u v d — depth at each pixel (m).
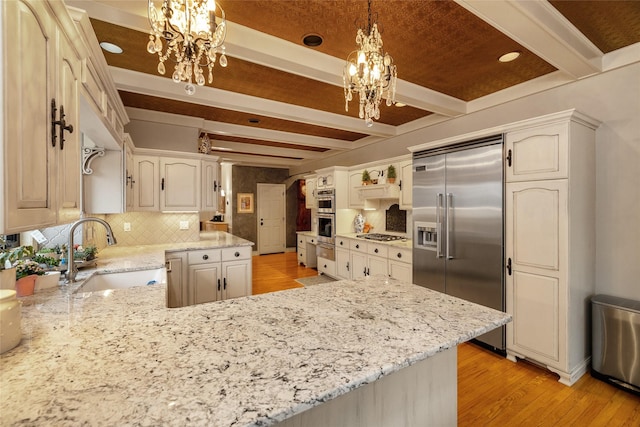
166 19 1.46
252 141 5.97
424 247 3.35
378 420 1.15
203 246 3.52
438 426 1.35
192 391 0.73
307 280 5.43
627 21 2.10
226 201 8.66
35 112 0.92
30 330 1.11
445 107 3.45
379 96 2.09
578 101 2.71
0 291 1.00
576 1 1.90
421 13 2.05
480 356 2.73
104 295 1.58
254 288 4.93
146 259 2.70
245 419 0.64
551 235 2.32
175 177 3.69
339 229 5.36
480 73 2.92
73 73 1.31
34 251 2.01
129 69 2.88
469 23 2.16
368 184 4.86
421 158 3.39
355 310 1.32
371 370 0.83
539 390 2.22
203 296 3.46
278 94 3.53
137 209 3.47
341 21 2.16
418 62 2.71
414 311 1.30
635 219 2.39
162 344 0.99
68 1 1.72
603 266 2.53
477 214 2.80
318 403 0.72
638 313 2.13
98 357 0.90
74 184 1.33
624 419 1.92
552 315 2.33
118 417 0.64
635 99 2.39
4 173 0.74
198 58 1.63
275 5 1.98
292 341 1.01
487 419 1.93
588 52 2.39
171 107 3.88
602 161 2.54
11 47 0.77
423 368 1.28
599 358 2.33
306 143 5.52
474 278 2.84
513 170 2.54
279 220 8.70
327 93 3.51
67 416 0.64
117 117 2.51
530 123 2.41
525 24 1.93
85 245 2.62
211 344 0.99
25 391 0.72
